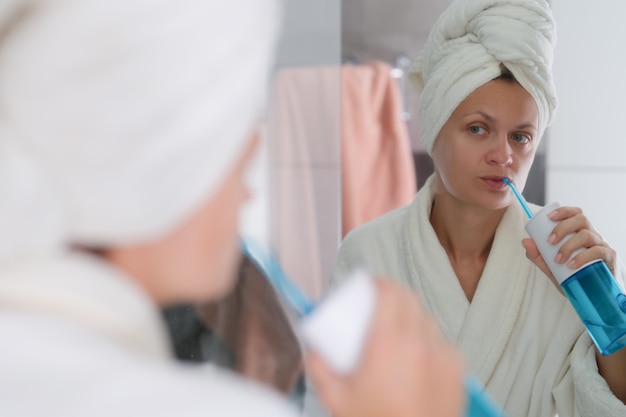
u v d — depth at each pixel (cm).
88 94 27
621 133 148
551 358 96
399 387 29
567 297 87
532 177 148
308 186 115
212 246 32
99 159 27
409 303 31
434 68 99
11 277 28
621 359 89
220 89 28
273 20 30
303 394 75
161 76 27
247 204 37
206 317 77
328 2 118
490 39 93
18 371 26
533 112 95
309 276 114
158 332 31
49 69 27
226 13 28
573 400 94
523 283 98
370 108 152
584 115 147
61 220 28
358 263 109
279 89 113
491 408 52
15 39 27
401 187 153
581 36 146
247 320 79
